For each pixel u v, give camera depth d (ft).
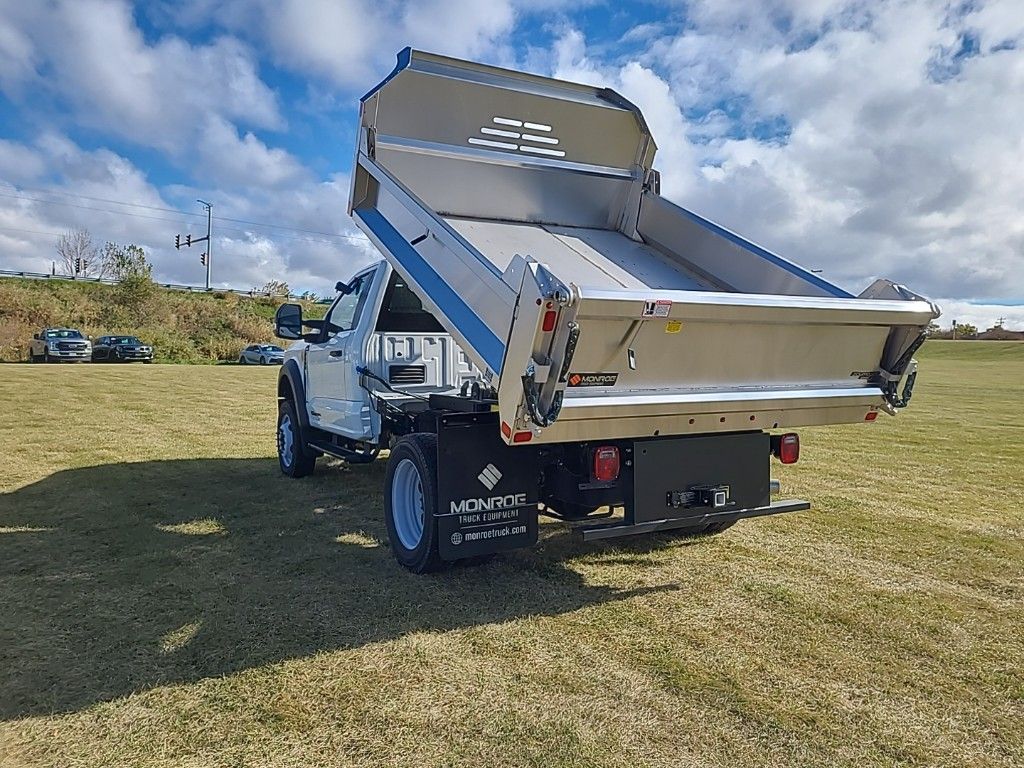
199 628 11.50
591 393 11.10
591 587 13.51
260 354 115.24
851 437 37.50
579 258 16.61
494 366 11.11
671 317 10.73
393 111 16.14
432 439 13.98
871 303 12.39
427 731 8.52
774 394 12.75
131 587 13.35
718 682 9.75
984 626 11.75
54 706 9.11
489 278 11.32
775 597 13.00
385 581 13.73
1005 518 19.19
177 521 18.11
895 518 19.11
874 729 8.63
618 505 13.75
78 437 32.48
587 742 8.28
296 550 15.71
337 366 19.95
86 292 149.69
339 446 21.04
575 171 18.44
